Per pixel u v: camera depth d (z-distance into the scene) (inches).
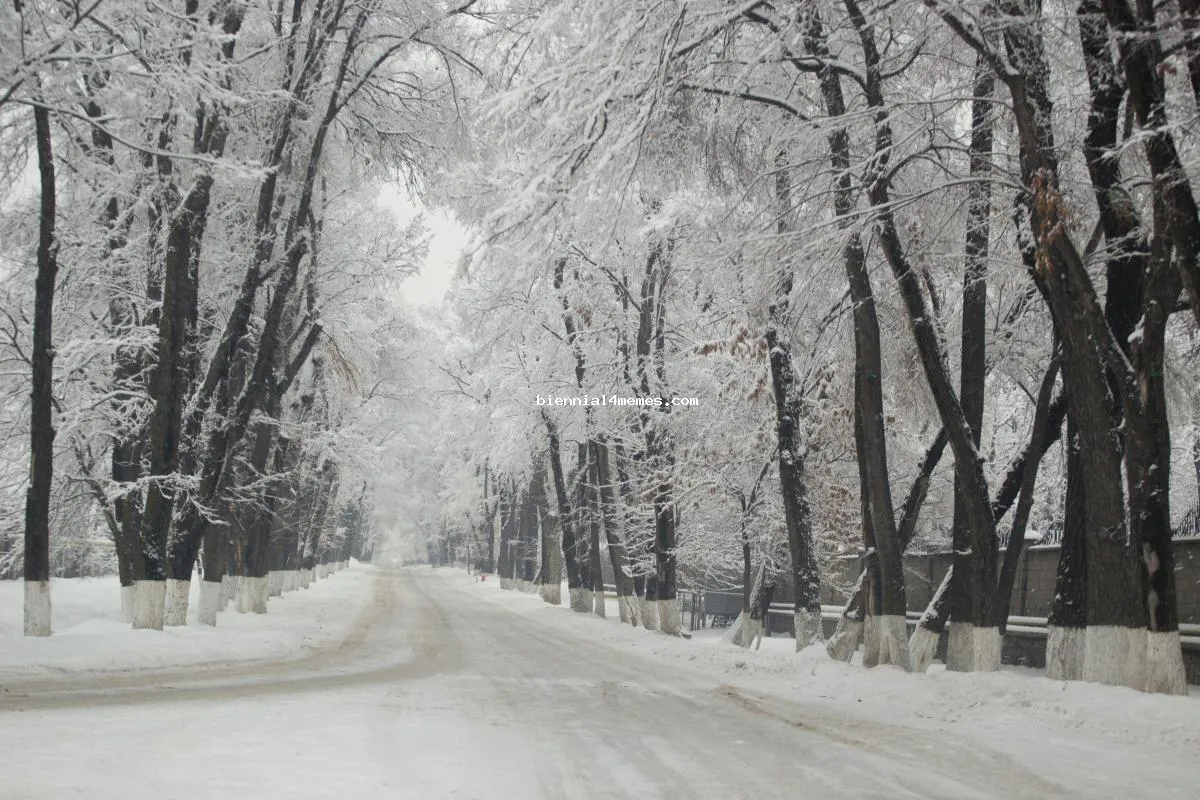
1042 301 681.0
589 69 470.9
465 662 742.5
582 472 1524.4
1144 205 529.7
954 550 610.2
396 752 327.9
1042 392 593.0
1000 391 921.5
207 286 1008.9
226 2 767.1
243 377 1133.1
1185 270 406.6
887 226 576.4
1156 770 325.4
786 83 651.5
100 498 842.8
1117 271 520.1
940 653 889.5
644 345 1135.0
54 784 248.4
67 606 996.6
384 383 1558.8
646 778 299.6
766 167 658.8
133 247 841.5
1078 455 554.3
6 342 784.9
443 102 930.7
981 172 580.4
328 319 1181.1
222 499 994.7
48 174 662.5
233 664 673.6
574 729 401.4
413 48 924.0
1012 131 596.7
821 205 624.4
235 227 963.3
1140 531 442.9
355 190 1109.1
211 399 919.7
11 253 815.1
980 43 486.0
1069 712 429.4
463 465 2610.7
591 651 902.4
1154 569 438.0
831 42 619.2
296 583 2039.9
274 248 979.9
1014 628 813.9
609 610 1977.1
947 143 601.6
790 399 809.5
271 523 1330.0
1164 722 390.3
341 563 3978.8
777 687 602.5
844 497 971.9
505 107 481.7
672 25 458.6
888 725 433.7
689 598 1770.4
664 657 853.2
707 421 1079.0
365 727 382.0
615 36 467.2
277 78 895.7
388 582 2854.3
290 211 1034.1
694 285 995.3
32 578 666.8
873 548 650.2
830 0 551.5
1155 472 442.6
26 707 405.7
